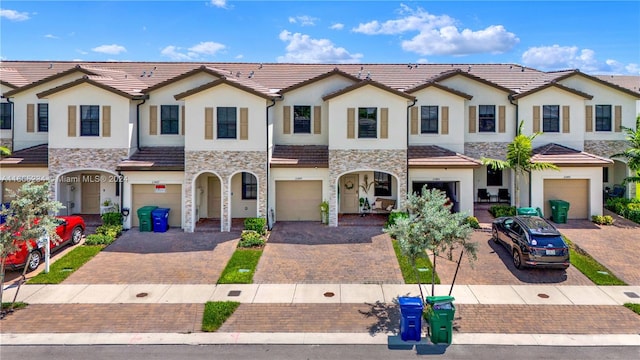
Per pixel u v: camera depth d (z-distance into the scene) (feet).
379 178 77.97
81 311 41.22
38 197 41.11
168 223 70.23
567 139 79.77
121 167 67.67
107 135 69.51
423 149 75.15
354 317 40.01
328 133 72.43
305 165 70.18
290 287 47.24
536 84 81.97
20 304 42.11
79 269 52.24
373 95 68.95
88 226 69.36
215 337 36.29
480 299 43.80
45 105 76.79
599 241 61.67
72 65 88.22
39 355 33.32
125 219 68.90
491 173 84.02
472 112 80.48
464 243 38.52
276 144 76.54
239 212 76.38
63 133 69.21
